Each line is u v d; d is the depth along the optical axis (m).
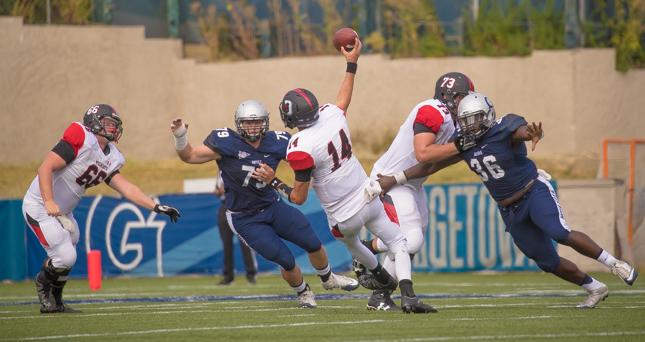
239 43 67.81
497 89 63.91
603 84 63.41
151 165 62.84
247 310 26.94
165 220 47.19
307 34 67.25
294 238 26.88
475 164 24.59
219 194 41.09
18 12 63.94
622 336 19.83
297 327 21.83
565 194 46.28
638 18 65.25
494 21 66.12
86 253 46.72
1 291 38.88
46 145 63.38
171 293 35.88
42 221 26.36
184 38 67.81
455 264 46.03
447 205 46.09
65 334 21.27
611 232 46.34
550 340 19.27
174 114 66.12
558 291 33.94
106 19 66.12
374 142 63.78
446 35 66.81
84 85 64.31
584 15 65.81
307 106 23.67
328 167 23.94
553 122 63.47
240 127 25.75
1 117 62.38
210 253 47.16
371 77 64.38
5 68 62.59
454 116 25.52
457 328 21.22
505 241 45.97
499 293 33.22
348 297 32.03
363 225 24.58
